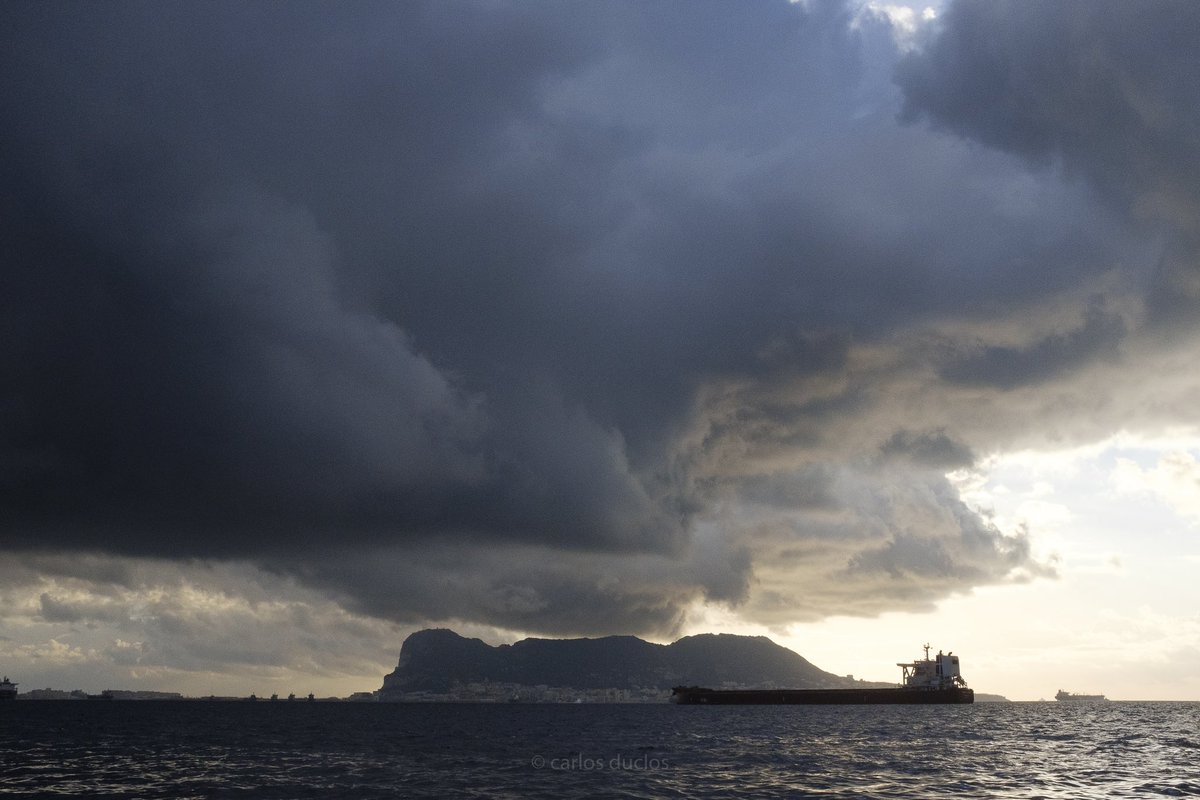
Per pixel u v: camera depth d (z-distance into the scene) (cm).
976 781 8156
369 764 10269
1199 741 13975
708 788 7706
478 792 7519
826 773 8925
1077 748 12294
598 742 14488
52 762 10794
